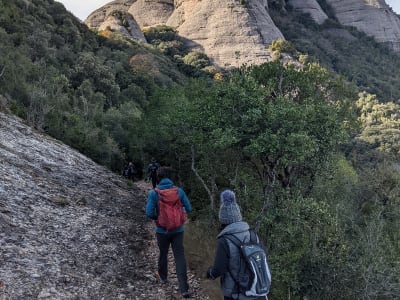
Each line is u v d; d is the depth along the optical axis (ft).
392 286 30.42
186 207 19.12
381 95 378.94
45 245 20.54
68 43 239.50
